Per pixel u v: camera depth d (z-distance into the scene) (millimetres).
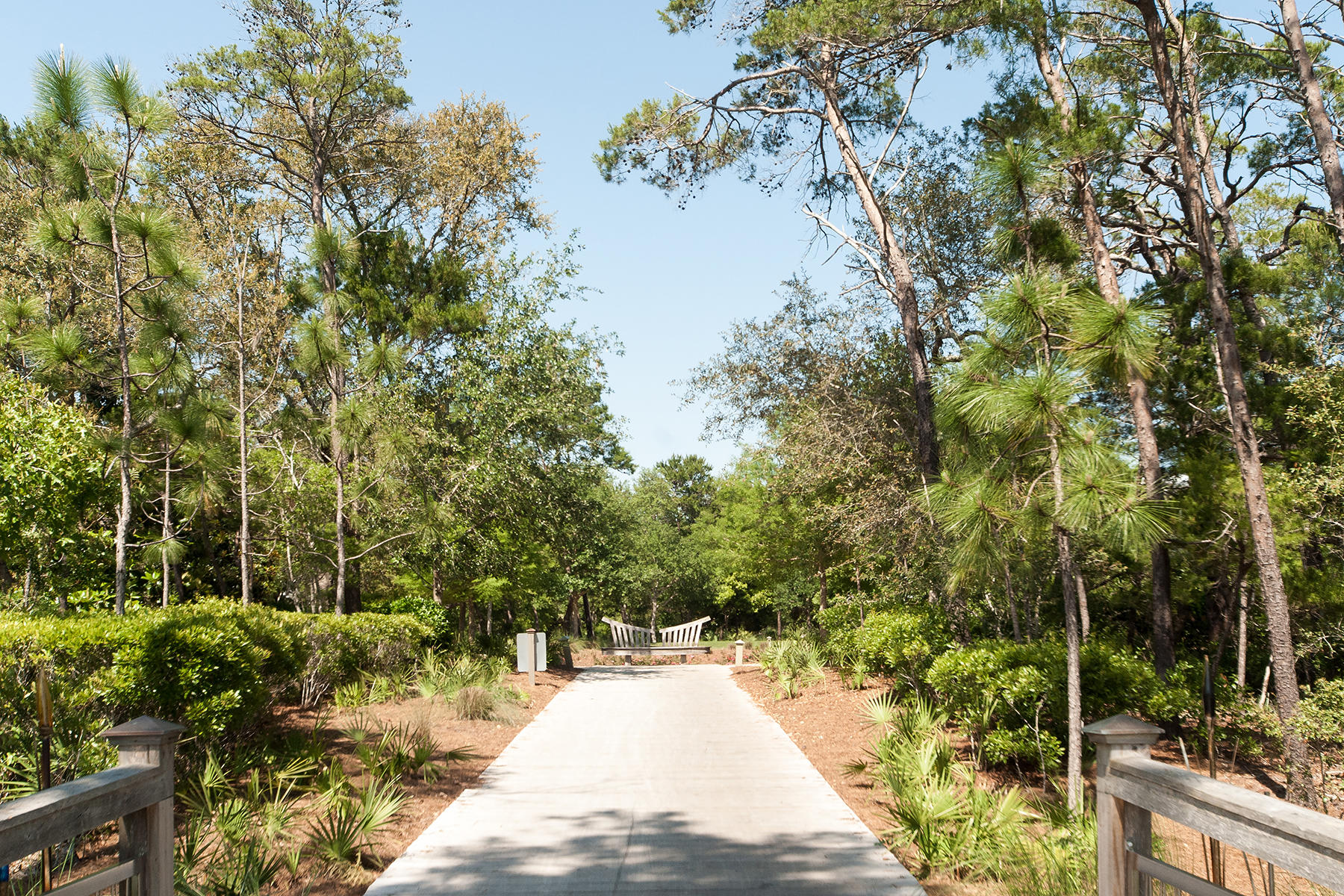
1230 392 7992
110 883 3139
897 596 14539
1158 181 13258
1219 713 8352
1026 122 10391
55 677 5691
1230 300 12734
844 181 16688
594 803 6734
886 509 13836
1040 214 9195
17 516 9664
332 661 10750
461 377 17906
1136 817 3252
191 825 5332
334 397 15180
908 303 14078
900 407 15516
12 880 4508
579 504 19031
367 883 4980
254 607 9688
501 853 5477
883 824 6129
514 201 21484
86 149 8117
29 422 9969
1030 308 6262
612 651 24219
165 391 9016
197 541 17203
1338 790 7676
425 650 15297
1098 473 5918
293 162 19906
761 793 7066
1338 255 13594
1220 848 4352
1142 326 5758
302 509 15195
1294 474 10281
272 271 14492
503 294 18375
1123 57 12352
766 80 15898
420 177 21031
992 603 11938
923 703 9484
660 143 15773
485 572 17922
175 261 8289
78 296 14141
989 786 7227
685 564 38281
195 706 6375
